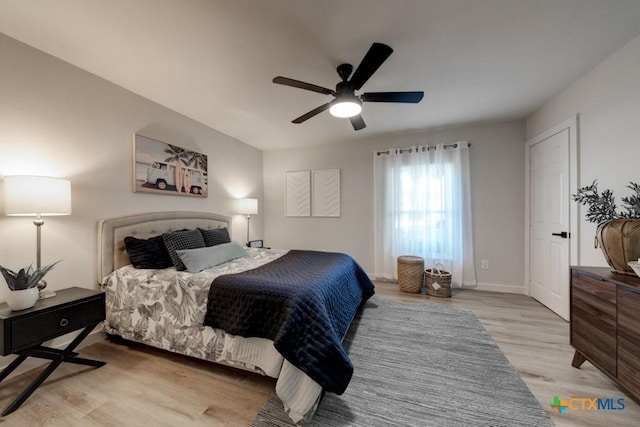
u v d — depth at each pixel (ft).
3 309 5.15
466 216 11.99
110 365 6.34
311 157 15.07
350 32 5.73
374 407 4.94
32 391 5.14
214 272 7.11
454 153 12.06
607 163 6.85
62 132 6.86
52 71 6.65
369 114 10.44
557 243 9.05
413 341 7.37
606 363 5.07
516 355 6.59
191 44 6.14
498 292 11.61
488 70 7.32
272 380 5.80
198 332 6.13
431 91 8.53
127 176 8.45
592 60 6.89
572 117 8.08
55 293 6.08
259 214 15.58
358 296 8.71
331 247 14.74
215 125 11.70
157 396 5.29
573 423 4.50
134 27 5.57
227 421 4.66
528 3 4.98
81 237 7.27
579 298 5.83
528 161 10.92
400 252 13.04
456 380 5.67
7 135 5.95
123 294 7.16
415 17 5.31
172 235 8.30
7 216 5.95
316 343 4.87
